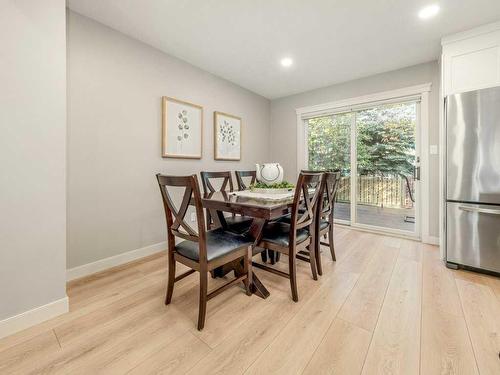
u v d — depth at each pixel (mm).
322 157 4008
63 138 1504
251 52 2688
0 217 1286
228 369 1104
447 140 2172
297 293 1746
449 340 1274
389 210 3771
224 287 1524
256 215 1574
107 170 2225
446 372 1075
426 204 2926
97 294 1765
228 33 2324
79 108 2025
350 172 3682
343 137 3775
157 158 2631
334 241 3018
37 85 1389
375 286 1871
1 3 1258
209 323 1431
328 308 1580
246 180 3791
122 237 2355
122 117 2316
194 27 2227
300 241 1788
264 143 4312
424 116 2904
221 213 2047
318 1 1879
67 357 1172
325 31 2281
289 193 2164
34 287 1408
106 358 1167
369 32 2293
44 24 1405
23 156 1353
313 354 1191
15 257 1338
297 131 4098
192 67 2990
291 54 2730
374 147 3541
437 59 2801
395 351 1203
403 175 3508
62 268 1518
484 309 1550
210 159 3279
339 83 3602
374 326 1396
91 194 2125
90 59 2082
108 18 2086
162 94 2662
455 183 2139
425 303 1627
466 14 2014
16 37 1308
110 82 2219
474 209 2014
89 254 2127
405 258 2451
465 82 2232
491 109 1929
